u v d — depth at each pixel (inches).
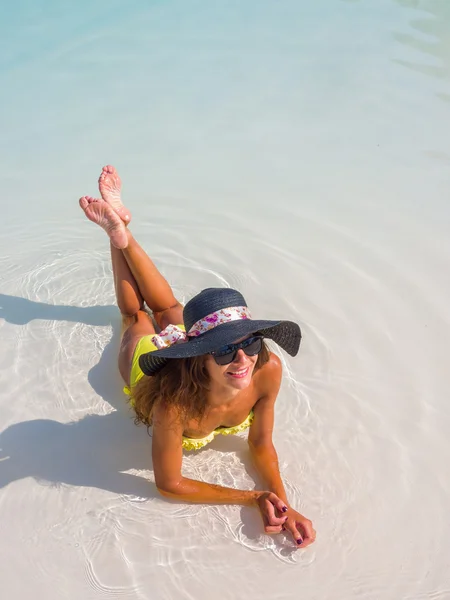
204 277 87.6
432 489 64.2
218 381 59.3
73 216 98.3
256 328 55.2
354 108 119.6
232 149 111.0
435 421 70.4
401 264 88.5
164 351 55.7
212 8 153.0
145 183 103.8
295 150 110.3
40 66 134.7
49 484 65.7
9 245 93.6
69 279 88.5
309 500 63.9
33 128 117.4
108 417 72.5
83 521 62.6
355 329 80.3
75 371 77.0
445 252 90.0
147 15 151.2
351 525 61.7
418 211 97.0
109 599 56.5
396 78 126.6
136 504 64.1
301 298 84.3
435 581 57.2
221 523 62.4
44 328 81.9
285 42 139.7
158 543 60.7
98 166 107.8
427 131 113.3
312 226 95.2
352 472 66.0
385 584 57.2
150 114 120.0
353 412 71.5
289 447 68.5
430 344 78.3
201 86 127.3
